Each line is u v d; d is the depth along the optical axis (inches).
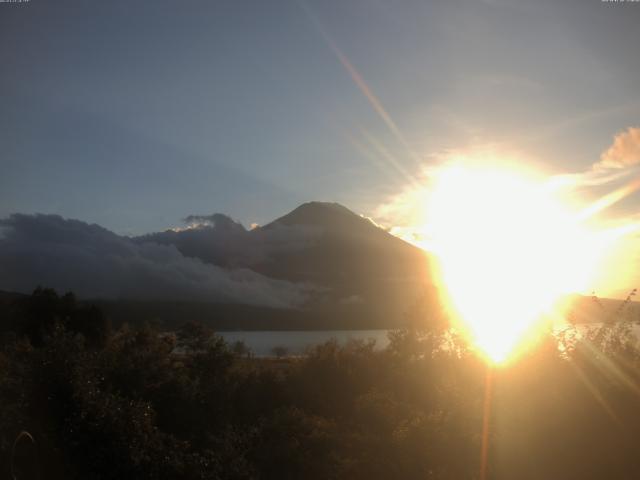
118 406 542.3
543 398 620.1
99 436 511.2
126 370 772.6
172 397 776.9
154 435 546.3
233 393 885.2
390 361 1047.6
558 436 584.1
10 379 547.8
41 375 530.9
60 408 521.0
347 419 758.5
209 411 799.1
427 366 930.7
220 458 567.5
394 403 780.6
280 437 647.8
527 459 571.5
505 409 627.8
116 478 502.6
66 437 509.4
